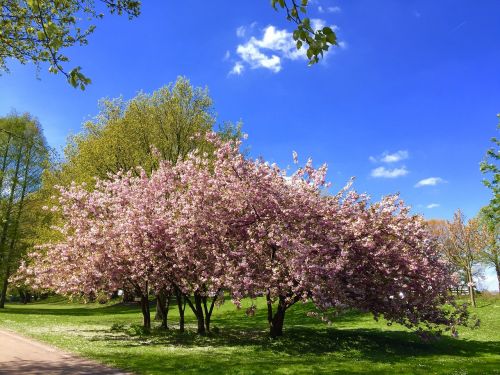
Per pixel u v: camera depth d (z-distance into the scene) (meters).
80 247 22.31
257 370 12.45
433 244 19.36
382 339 20.52
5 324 25.67
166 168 22.92
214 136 20.56
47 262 25.22
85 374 11.41
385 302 18.53
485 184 22.09
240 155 19.77
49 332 22.16
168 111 34.19
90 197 23.86
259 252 18.70
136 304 49.28
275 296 18.34
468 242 39.66
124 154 33.34
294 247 16.94
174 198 21.98
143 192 22.59
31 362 13.10
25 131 41.72
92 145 32.72
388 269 18.06
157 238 20.67
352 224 19.02
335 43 5.70
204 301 23.08
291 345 18.64
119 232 21.31
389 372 12.50
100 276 21.30
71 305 58.41
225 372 12.07
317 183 20.47
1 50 11.23
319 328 24.91
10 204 40.78
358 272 18.84
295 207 18.81
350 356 16.19
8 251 40.53
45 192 40.66
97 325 27.78
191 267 20.67
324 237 18.09
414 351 17.98
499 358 16.16
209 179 20.28
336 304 17.28
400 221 19.25
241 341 19.97
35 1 7.58
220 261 18.55
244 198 19.20
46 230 32.78
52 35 7.41
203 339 20.56
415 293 18.52
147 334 22.41
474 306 35.00
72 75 6.92
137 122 33.53
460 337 22.20
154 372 11.88
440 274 18.62
